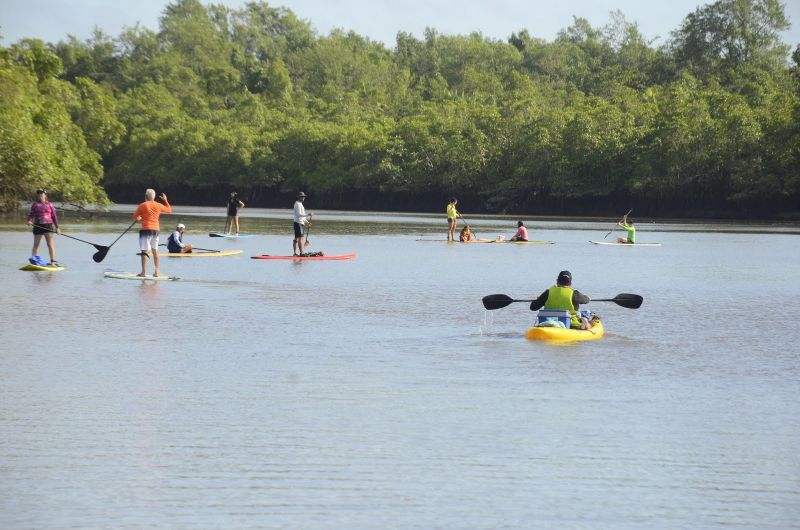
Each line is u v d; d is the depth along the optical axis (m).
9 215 134.50
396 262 69.50
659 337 35.56
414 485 18.00
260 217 170.50
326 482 18.11
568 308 36.06
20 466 18.88
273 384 26.44
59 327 35.91
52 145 124.94
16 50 149.25
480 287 52.31
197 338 33.94
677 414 23.45
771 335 36.19
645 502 17.25
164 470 18.73
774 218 191.38
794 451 20.42
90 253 73.25
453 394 25.41
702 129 192.50
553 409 23.84
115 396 24.77
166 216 165.50
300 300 45.53
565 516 16.52
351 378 27.34
